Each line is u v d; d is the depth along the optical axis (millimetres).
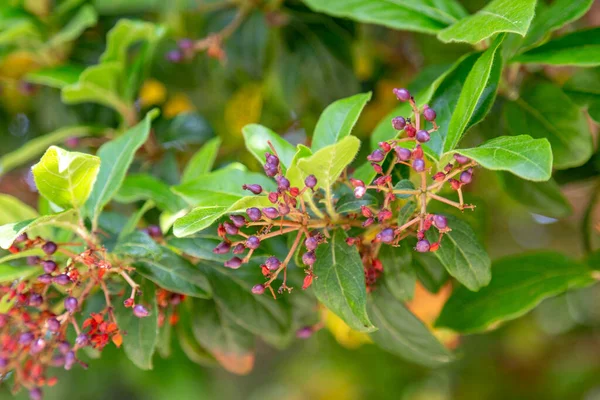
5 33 859
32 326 727
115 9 915
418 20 771
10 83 967
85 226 752
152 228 748
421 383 1300
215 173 738
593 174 809
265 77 982
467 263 709
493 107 799
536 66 816
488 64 703
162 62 969
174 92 1002
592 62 727
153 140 870
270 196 686
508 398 1297
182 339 803
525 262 791
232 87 1001
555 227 1380
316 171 690
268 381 1626
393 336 765
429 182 736
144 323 722
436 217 684
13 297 721
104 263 709
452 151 682
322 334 1246
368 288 738
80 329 743
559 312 1325
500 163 664
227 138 1020
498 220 1292
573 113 771
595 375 1303
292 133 1014
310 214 716
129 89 856
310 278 698
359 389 1350
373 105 982
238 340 783
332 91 930
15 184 1080
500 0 723
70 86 839
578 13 743
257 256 721
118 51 840
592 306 1341
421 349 766
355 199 705
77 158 702
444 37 721
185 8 942
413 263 757
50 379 748
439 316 790
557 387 1302
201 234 724
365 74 1001
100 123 909
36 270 727
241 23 938
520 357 1333
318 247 707
